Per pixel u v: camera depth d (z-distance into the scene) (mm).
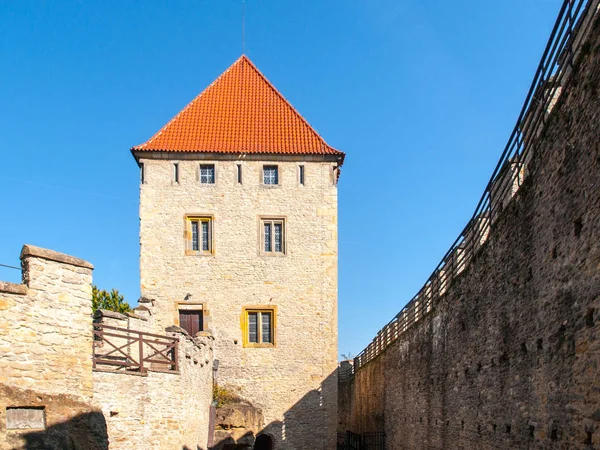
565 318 8602
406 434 22688
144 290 25297
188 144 26438
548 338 9320
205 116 28297
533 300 10125
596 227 7504
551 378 9148
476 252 13953
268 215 26047
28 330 10672
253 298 25453
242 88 30094
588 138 7797
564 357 8609
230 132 27406
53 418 10758
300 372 25094
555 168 9094
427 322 19609
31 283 10852
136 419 13766
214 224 25859
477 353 13867
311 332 25391
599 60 7457
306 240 26016
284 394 24875
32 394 10516
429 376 19125
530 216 10336
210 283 25469
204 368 19938
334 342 25375
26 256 10969
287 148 26656
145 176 26000
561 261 8797
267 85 30359
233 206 26031
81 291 11727
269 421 24594
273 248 25969
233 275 25547
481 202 14242
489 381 12828
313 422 24781
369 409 32375
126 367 14766
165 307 25234
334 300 25672
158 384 14820
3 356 10234
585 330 7828
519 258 10945
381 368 29000
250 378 24891
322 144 27156
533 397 10023
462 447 14992
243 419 22547
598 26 7508
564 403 8578
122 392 13422
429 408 19016
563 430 8594
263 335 25453
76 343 11477
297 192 26344
